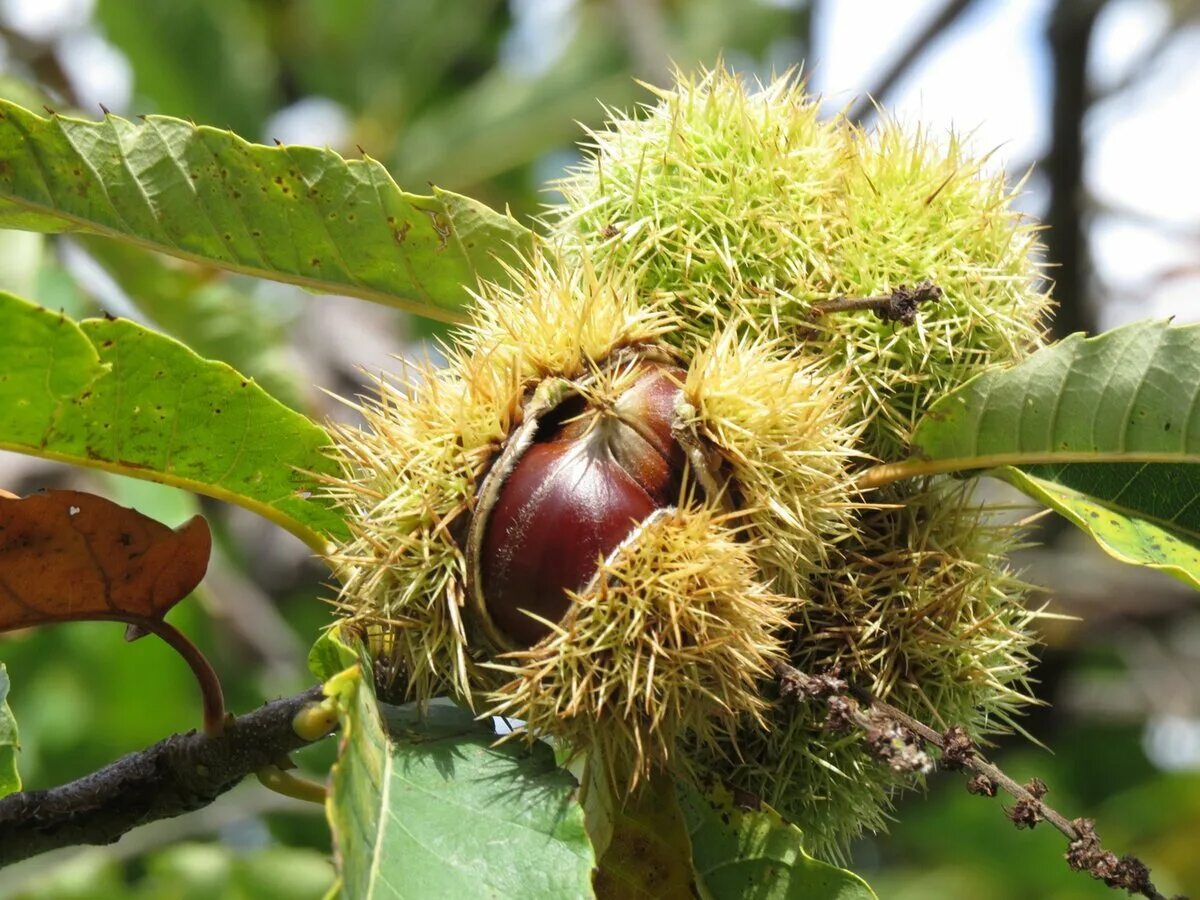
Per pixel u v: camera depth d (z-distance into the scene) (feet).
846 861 1.30
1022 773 2.40
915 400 1.26
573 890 1.12
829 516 1.20
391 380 1.23
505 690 1.15
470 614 1.17
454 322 1.34
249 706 2.10
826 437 1.19
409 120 2.82
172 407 1.24
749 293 1.24
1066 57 2.19
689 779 1.21
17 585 1.21
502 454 1.18
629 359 1.21
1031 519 1.28
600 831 1.21
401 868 1.11
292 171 1.29
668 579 1.14
